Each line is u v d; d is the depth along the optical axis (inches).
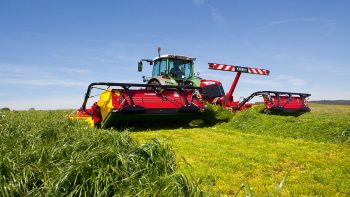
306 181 184.4
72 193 131.5
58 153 183.6
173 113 416.2
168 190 130.5
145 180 142.7
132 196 127.8
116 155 160.6
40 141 227.3
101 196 133.2
